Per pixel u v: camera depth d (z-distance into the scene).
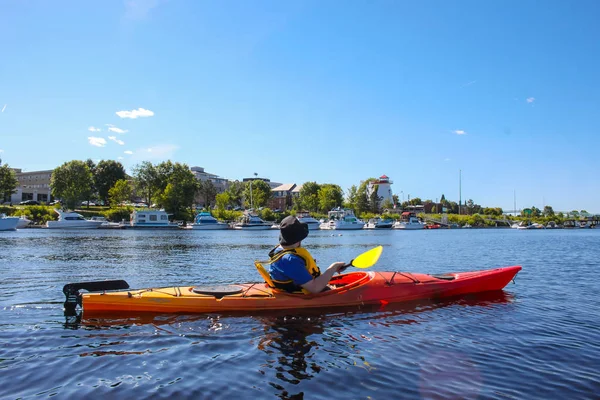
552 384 3.89
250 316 6.15
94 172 93.06
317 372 4.15
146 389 3.72
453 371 4.21
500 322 6.17
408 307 6.93
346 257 19.78
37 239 31.92
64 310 6.56
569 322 6.24
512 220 112.12
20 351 4.73
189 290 6.66
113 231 51.00
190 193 77.00
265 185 107.00
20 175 108.00
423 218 98.12
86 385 3.81
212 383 3.86
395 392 3.69
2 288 9.13
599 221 114.81
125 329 5.55
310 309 6.47
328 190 98.06
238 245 28.31
